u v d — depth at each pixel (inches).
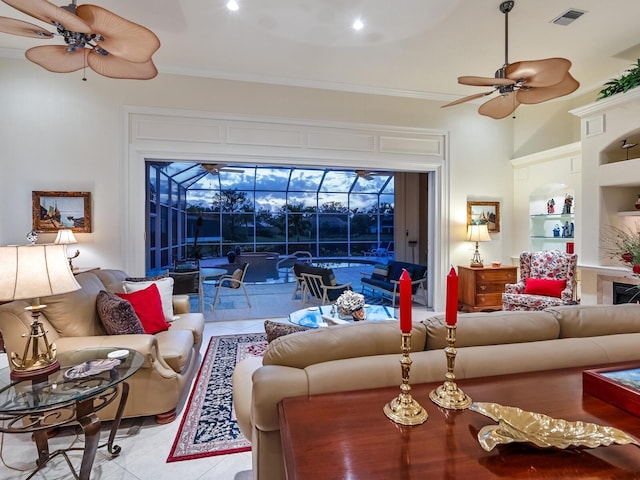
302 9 124.0
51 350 72.6
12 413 57.7
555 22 132.2
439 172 206.7
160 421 90.6
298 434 38.9
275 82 179.9
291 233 494.9
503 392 48.3
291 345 53.9
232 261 340.8
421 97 201.3
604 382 45.7
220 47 149.8
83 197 157.8
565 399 46.3
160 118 166.9
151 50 102.0
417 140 202.2
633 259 134.3
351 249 518.9
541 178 199.5
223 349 145.8
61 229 155.6
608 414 42.6
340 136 190.2
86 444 65.4
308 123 184.4
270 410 48.7
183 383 97.4
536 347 59.1
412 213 324.5
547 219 208.4
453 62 164.1
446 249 208.4
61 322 88.7
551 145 208.4
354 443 37.2
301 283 231.0
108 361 74.5
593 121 157.4
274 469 49.9
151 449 80.6
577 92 196.1
